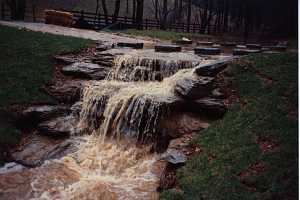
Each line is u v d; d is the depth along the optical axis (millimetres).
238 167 8500
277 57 13211
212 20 67812
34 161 10602
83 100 13367
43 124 12180
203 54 16812
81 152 11234
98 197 8797
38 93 13602
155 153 11039
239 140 9484
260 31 53719
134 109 11805
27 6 48500
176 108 11414
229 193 7758
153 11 64812
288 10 40312
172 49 17344
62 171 10109
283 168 7914
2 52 15688
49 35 19094
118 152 11297
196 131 10766
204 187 8227
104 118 12594
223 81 12180
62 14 27328
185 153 9828
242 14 55469
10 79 13844
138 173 10039
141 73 14109
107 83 13789
